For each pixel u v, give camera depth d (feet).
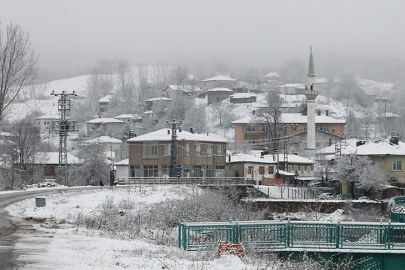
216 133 629.51
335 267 106.22
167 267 74.64
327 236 107.55
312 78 478.59
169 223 153.48
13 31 242.17
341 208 255.70
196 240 99.19
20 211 154.10
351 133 629.92
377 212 249.96
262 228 103.24
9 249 85.92
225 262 82.12
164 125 629.92
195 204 176.24
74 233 112.47
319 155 406.00
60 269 69.92
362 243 108.78
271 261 92.94
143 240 114.42
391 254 109.19
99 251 87.71
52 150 534.37
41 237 102.68
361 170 305.94
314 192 320.29
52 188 258.37
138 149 342.03
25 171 346.54
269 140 523.70
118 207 177.17
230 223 101.04
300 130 533.55
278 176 347.36
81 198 200.03
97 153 384.47
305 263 96.02
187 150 337.93
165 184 283.18
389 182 311.47
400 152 313.73
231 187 271.90
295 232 106.42
